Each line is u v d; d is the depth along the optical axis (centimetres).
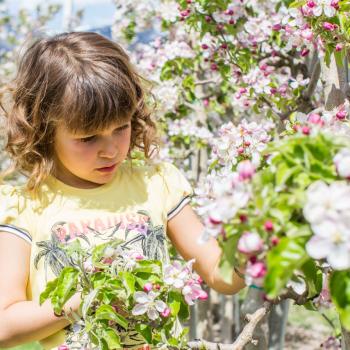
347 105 176
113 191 172
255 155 160
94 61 166
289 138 108
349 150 98
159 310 133
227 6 256
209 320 349
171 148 330
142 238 165
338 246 89
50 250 161
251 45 260
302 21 190
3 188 172
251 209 98
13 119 176
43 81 167
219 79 304
